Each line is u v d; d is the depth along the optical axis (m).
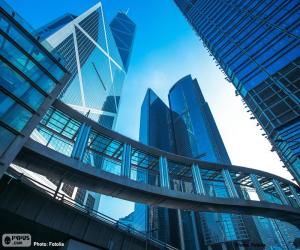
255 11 57.47
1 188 17.98
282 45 47.28
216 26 69.38
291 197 42.59
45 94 21.25
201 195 30.89
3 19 20.39
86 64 144.50
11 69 18.94
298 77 41.41
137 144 33.44
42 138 61.16
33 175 56.06
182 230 143.00
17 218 18.50
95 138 32.12
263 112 45.47
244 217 121.31
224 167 38.91
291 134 38.34
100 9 174.88
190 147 186.88
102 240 22.22
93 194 116.19
